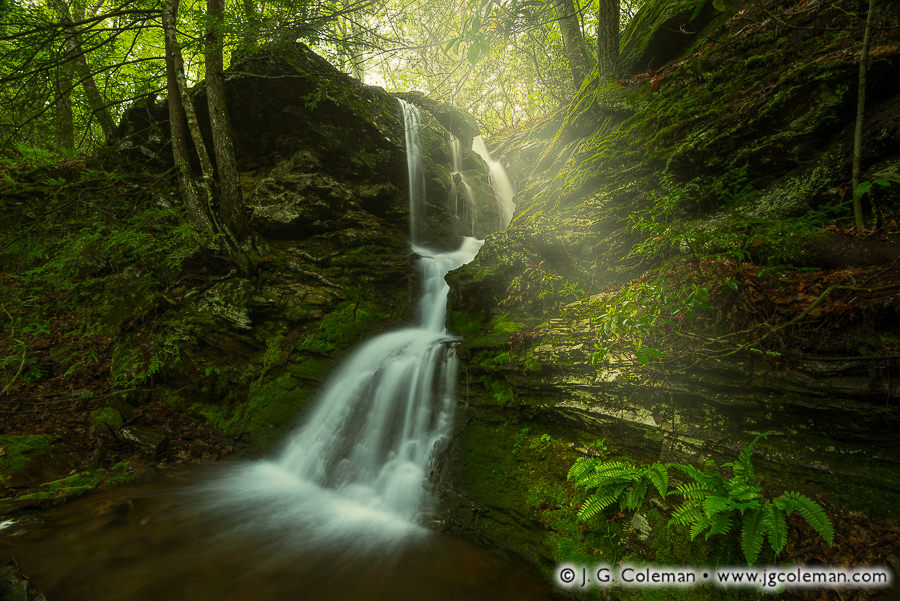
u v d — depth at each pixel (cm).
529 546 387
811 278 368
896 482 286
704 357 379
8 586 322
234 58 930
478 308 680
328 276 852
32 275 772
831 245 395
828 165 460
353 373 662
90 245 780
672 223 491
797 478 315
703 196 528
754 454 337
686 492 321
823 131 474
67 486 477
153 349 717
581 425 436
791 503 278
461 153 1266
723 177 513
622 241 605
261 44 756
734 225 449
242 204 842
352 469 550
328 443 595
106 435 585
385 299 852
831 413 321
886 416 298
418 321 809
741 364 363
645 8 886
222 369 710
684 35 738
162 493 503
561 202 739
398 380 608
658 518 345
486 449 484
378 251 939
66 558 374
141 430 608
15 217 896
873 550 267
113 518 441
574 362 461
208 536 429
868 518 282
